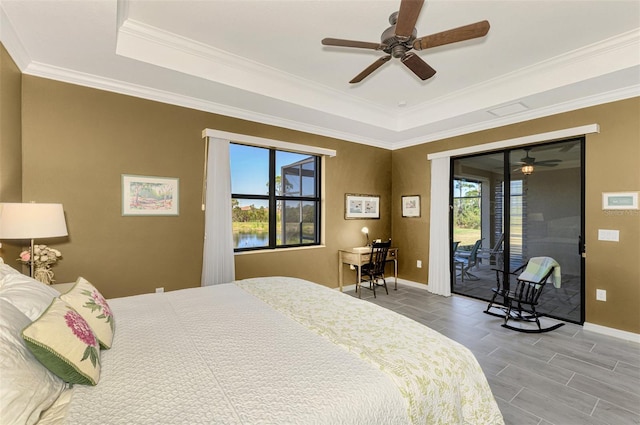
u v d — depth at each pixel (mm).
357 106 4195
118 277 3041
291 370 1209
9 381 900
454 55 2945
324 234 4680
